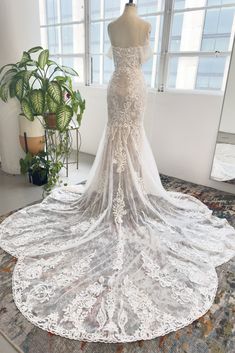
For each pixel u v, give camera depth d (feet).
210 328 4.28
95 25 11.39
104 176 6.73
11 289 4.87
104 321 4.24
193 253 5.80
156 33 9.81
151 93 9.91
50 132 9.75
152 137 10.47
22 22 8.88
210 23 8.66
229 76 7.99
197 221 7.04
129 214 6.50
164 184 9.83
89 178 7.38
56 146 10.14
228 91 8.14
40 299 4.59
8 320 4.31
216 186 9.49
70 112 8.77
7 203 8.16
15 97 9.21
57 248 5.72
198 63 9.27
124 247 5.74
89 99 12.03
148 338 4.05
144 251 5.65
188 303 4.61
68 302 4.54
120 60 5.89
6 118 9.48
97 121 12.11
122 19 5.73
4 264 5.48
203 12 8.64
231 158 8.72
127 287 4.82
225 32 8.47
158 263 5.39
